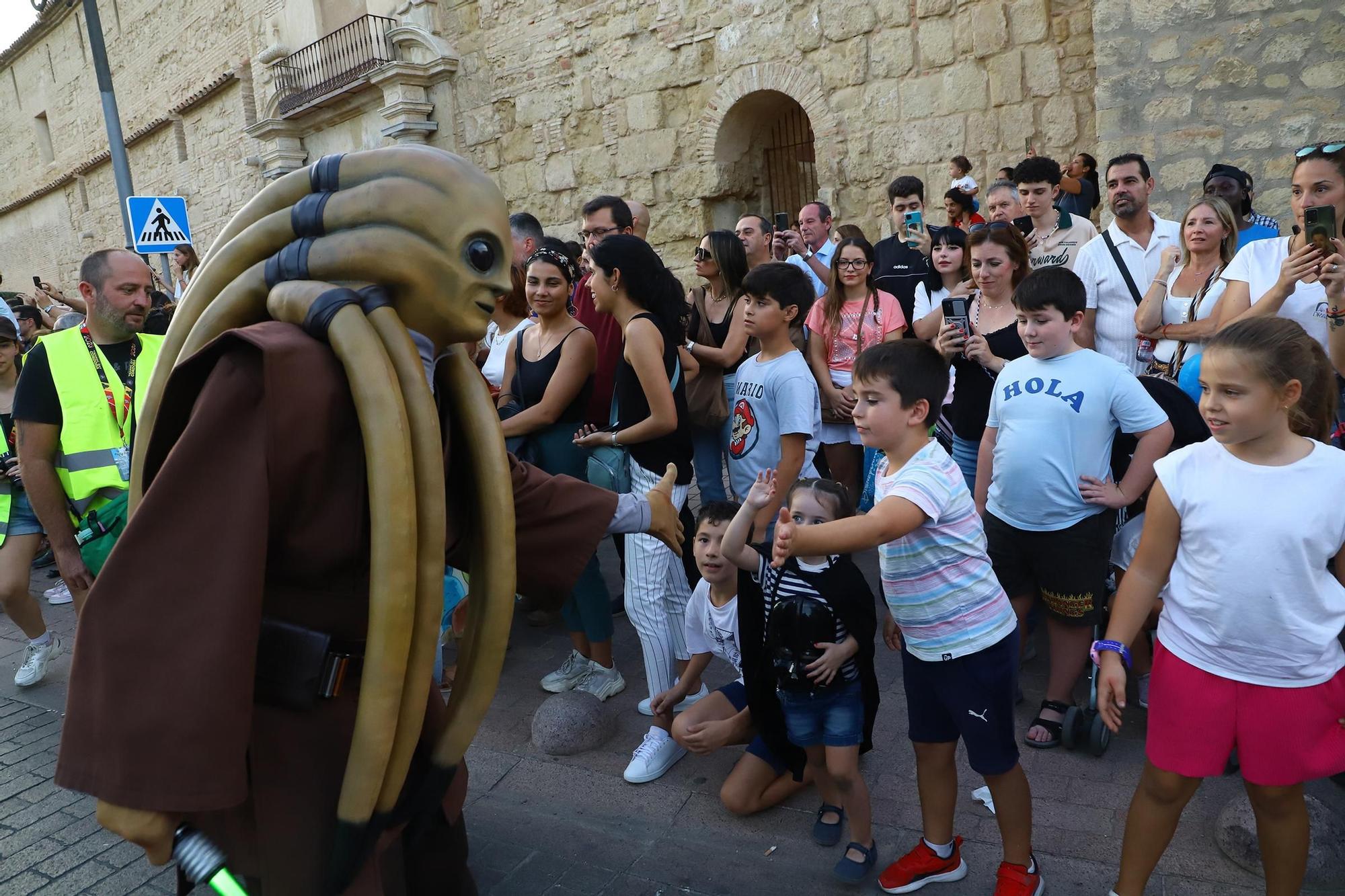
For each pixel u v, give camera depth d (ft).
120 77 71.87
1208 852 8.94
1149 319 13.25
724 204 35.65
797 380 12.25
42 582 22.71
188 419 5.63
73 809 11.58
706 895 8.96
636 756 11.23
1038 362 10.93
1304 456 7.08
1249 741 7.31
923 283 16.90
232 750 5.06
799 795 10.57
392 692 5.34
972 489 13.78
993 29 27.68
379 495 5.22
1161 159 22.09
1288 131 20.76
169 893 9.78
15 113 92.99
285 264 5.71
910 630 8.39
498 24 39.78
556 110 38.63
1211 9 21.13
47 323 29.48
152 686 4.99
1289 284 10.81
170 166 66.90
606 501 7.33
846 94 30.81
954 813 9.43
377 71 42.19
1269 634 7.11
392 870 7.10
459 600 12.50
